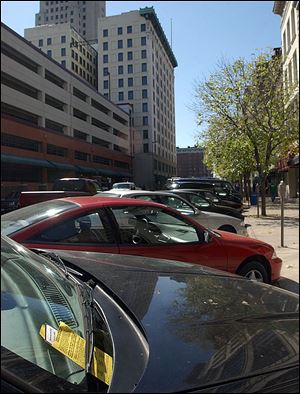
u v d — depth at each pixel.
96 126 69.94
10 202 21.14
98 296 2.50
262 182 20.97
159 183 97.62
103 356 1.96
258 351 1.80
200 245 5.66
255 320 2.10
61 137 54.41
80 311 2.39
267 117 21.06
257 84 20.97
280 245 11.35
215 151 24.55
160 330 1.99
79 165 59.88
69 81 59.66
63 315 2.36
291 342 1.89
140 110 98.06
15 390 1.47
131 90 98.88
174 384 1.57
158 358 1.75
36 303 2.19
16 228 4.76
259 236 13.30
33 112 49.47
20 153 44.66
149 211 5.59
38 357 1.94
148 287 2.57
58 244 4.74
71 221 4.96
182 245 5.53
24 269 2.34
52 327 2.20
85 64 98.50
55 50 88.62
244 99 21.02
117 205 5.38
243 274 5.98
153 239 5.45
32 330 2.02
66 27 88.31
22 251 2.70
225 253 5.81
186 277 2.82
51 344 2.11
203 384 1.58
